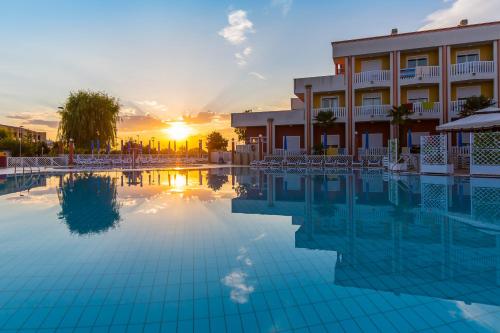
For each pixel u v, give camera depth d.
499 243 4.66
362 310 2.77
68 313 2.75
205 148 47.53
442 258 4.04
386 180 13.93
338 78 26.39
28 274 3.60
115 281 3.40
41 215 6.95
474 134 14.22
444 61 23.78
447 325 2.54
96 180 15.42
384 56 26.09
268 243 4.74
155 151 46.44
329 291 3.13
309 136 27.41
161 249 4.47
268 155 27.62
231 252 4.31
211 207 7.83
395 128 25.02
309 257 4.11
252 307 2.81
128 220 6.35
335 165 24.94
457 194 9.50
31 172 20.27
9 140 41.00
